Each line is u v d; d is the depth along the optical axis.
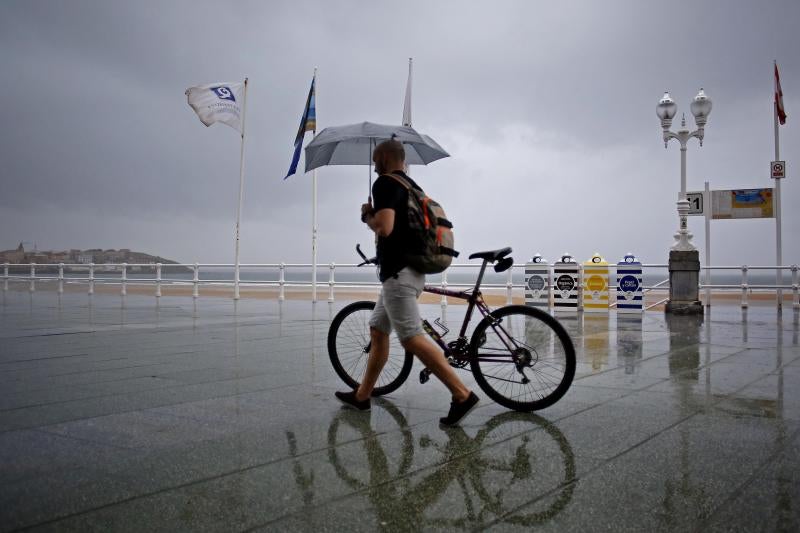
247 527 2.86
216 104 19.27
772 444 4.06
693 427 4.49
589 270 15.23
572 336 10.20
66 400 5.45
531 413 4.97
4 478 3.49
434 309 16.20
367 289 29.52
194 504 3.12
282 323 12.51
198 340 9.70
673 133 15.61
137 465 3.71
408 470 3.62
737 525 2.85
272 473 3.57
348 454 3.92
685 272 15.15
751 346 8.84
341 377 5.91
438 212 4.71
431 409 5.13
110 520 2.93
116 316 14.26
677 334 10.48
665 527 2.84
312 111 19.66
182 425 4.61
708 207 18.03
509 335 5.11
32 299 21.67
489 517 2.97
